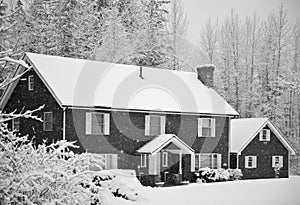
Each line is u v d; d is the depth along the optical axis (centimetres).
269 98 5481
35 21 4147
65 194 581
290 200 1952
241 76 5688
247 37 5800
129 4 5084
